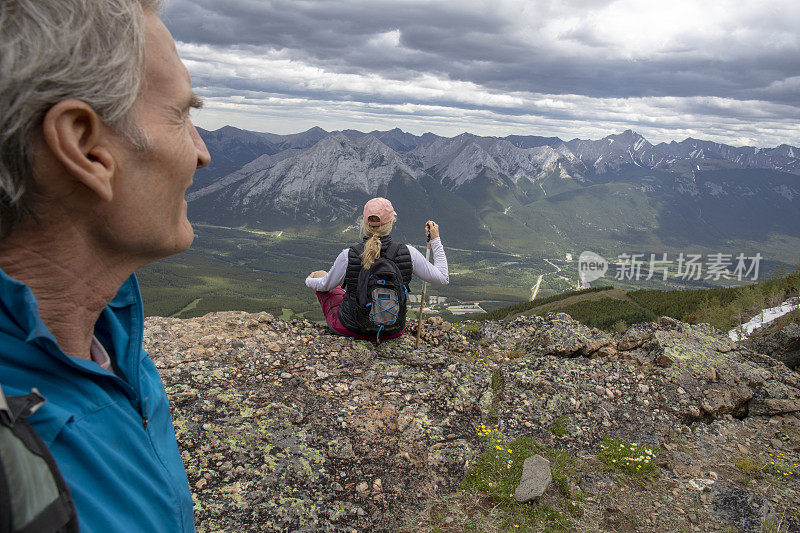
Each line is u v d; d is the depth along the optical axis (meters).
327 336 5.29
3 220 0.61
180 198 0.76
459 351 5.82
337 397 4.28
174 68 0.72
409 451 3.75
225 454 3.39
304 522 2.97
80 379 0.70
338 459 3.55
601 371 5.45
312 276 5.50
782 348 8.19
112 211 0.66
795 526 3.53
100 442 0.69
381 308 4.60
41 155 0.57
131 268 0.77
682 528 3.42
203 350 4.66
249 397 4.05
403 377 4.72
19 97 0.52
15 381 0.61
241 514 2.94
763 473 4.18
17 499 0.42
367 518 3.11
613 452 4.12
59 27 0.53
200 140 0.82
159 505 0.79
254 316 5.54
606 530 3.31
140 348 0.88
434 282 4.98
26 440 0.48
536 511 3.36
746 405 5.30
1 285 0.59
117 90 0.60
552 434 4.27
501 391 4.84
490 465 3.70
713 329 6.79
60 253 0.66
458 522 3.18
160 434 0.94
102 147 0.62
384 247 4.64
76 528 0.50
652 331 6.37
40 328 0.59
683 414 4.89
